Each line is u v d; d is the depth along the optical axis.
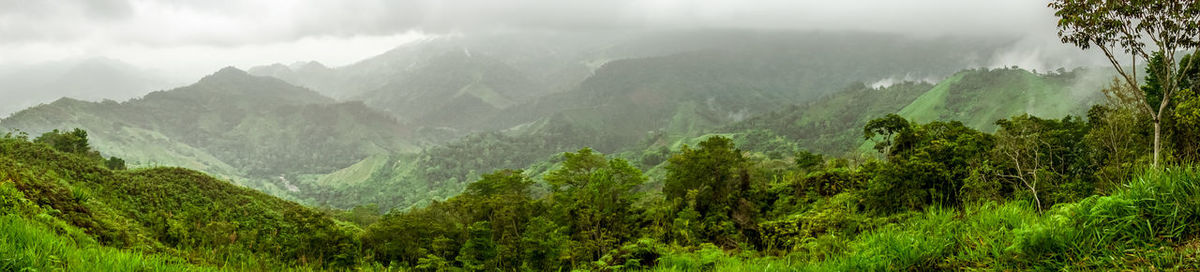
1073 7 7.54
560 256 27.62
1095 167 12.73
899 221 9.31
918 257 4.90
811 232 12.05
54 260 4.81
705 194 35.56
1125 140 11.75
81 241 7.50
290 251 34.72
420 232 38.31
